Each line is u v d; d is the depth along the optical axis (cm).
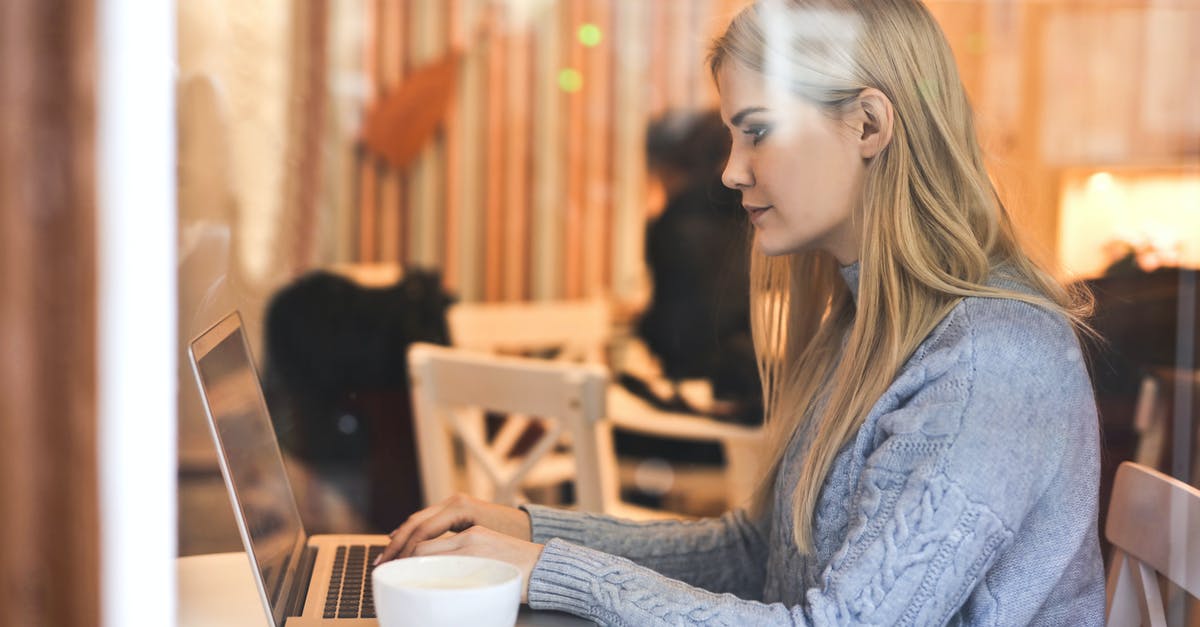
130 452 95
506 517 107
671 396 244
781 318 117
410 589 72
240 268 224
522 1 448
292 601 100
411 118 436
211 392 95
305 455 220
